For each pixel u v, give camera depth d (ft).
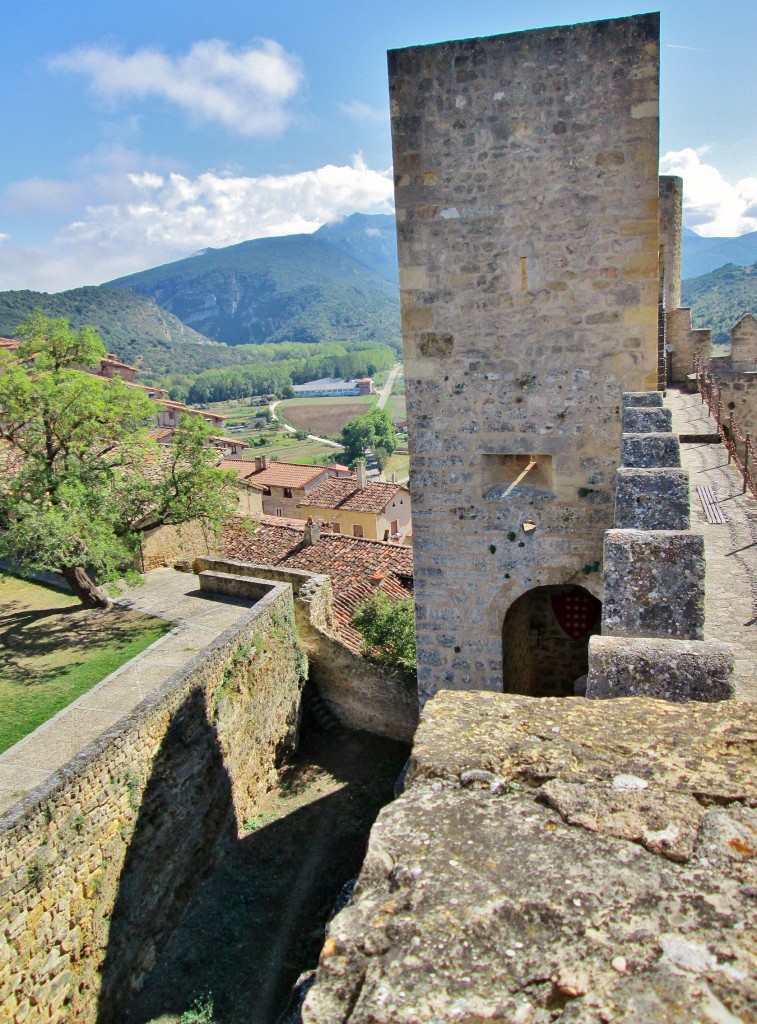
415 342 29.73
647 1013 5.52
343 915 6.73
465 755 9.05
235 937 38.34
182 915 39.99
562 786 8.25
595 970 5.94
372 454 331.77
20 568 69.72
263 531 85.25
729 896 6.61
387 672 55.83
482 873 7.06
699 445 48.14
